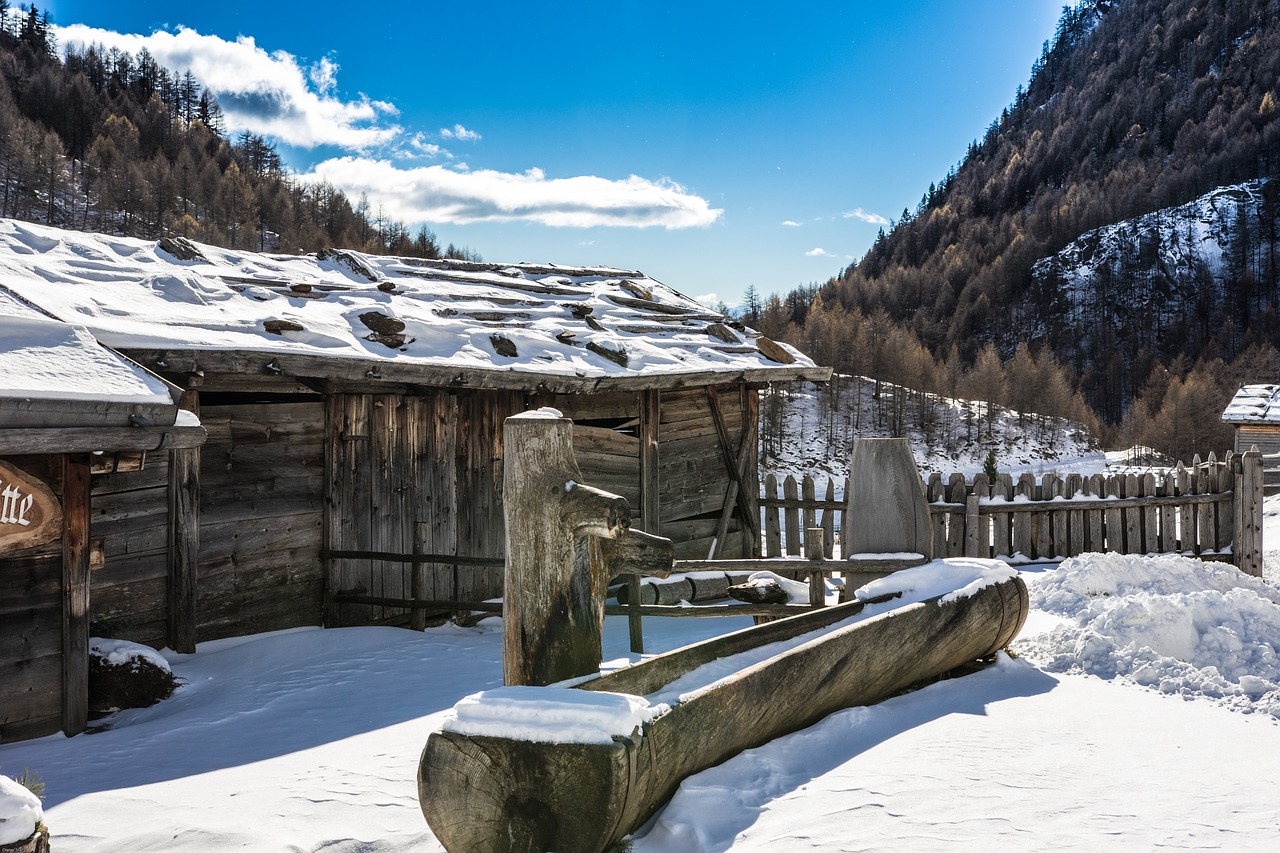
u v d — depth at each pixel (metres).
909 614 5.27
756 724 4.12
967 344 179.50
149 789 4.20
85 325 6.70
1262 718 4.92
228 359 7.39
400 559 8.84
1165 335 172.38
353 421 9.02
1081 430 95.06
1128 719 4.86
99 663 6.34
